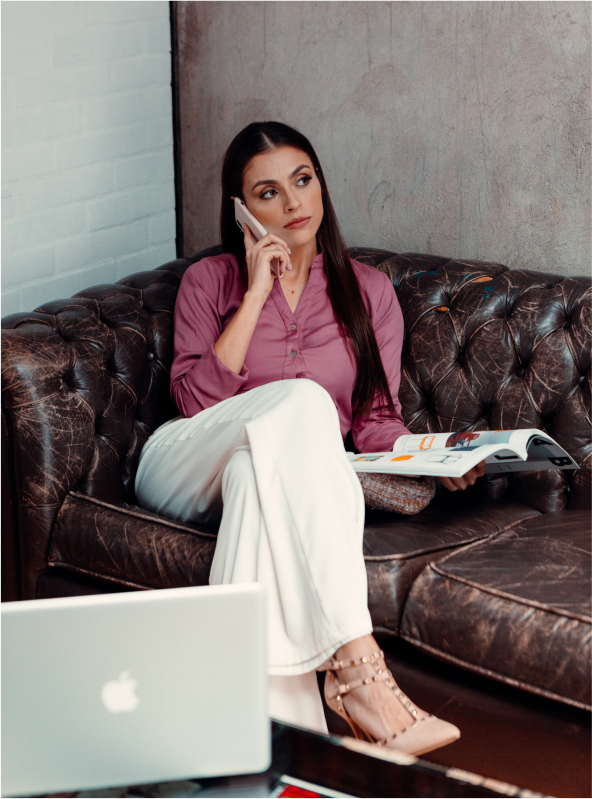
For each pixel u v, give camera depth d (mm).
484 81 2236
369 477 1771
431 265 2270
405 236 2486
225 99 2668
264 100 2605
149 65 2650
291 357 1973
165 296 2166
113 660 878
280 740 1054
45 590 1790
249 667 896
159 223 2812
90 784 920
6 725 894
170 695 896
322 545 1394
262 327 1985
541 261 2285
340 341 1999
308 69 2504
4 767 907
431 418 2119
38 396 1748
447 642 1467
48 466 1758
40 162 2367
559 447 1711
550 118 2166
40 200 2393
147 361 2049
